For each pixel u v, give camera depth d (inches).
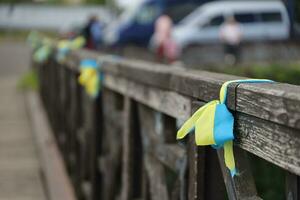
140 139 208.8
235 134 118.8
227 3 1085.8
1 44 1659.7
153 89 175.9
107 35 1159.6
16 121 622.2
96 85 270.7
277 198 298.4
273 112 103.0
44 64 678.5
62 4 1913.1
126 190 211.9
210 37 1058.1
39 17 1656.0
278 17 1079.0
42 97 704.4
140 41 1167.0
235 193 119.1
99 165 280.7
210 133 116.8
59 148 455.8
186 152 151.8
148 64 202.8
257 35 1071.0
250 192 119.3
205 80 131.5
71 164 377.7
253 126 111.8
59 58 465.4
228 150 118.9
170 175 197.5
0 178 396.8
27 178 397.1
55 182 371.6
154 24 1153.4
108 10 1756.9
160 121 175.8
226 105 119.6
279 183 304.2
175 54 1003.3
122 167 228.5
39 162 440.1
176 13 1106.1
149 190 194.5
